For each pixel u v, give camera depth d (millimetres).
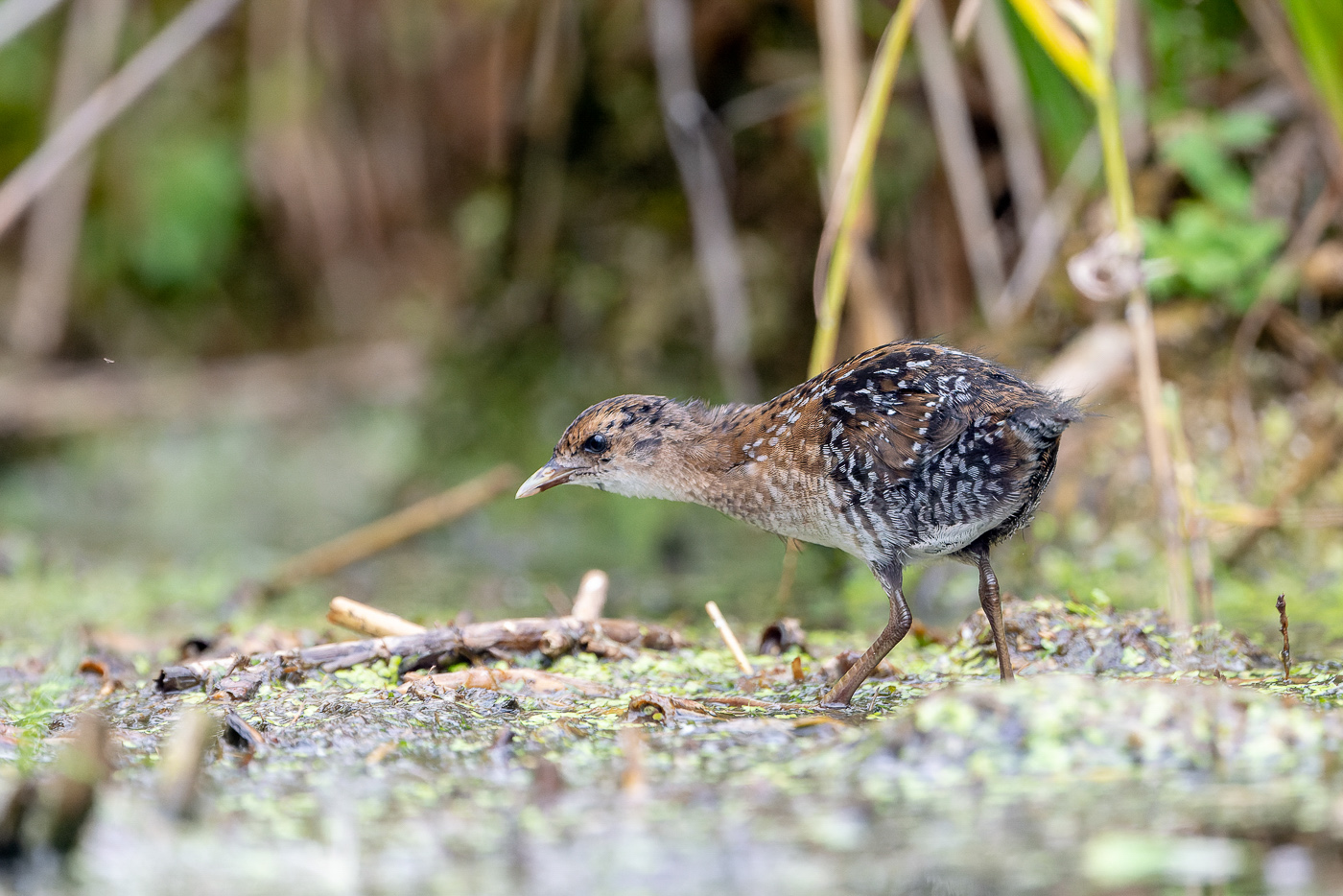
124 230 17391
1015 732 5449
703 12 13930
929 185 13188
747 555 12898
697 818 5078
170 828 5113
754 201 14148
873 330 11438
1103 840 4672
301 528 14734
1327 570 10508
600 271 14758
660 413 8227
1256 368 11578
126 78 12930
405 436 15906
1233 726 5449
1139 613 8305
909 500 7102
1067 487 11383
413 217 16906
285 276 18031
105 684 7531
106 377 17562
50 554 13148
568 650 7945
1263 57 12477
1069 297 12062
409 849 4895
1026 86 12477
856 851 4715
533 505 14094
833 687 7133
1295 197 11875
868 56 13008
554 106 14523
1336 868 4422
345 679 7406
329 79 16578
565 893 4504
